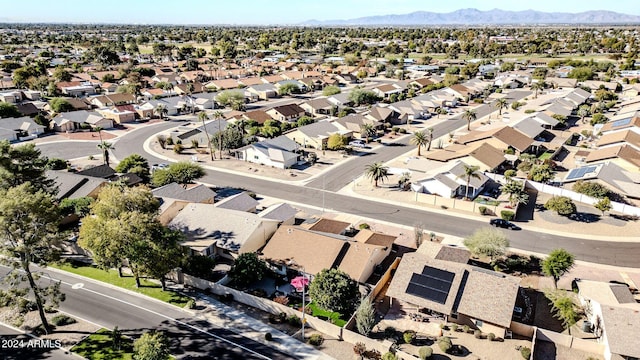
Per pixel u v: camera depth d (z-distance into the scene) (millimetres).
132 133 115750
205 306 45625
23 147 59344
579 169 81312
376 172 77438
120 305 45500
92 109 136500
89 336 40656
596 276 51969
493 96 165000
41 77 164375
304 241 52625
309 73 198125
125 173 80188
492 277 44125
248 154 94812
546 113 120500
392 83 178750
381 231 63250
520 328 41562
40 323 42531
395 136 113812
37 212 37375
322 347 39812
